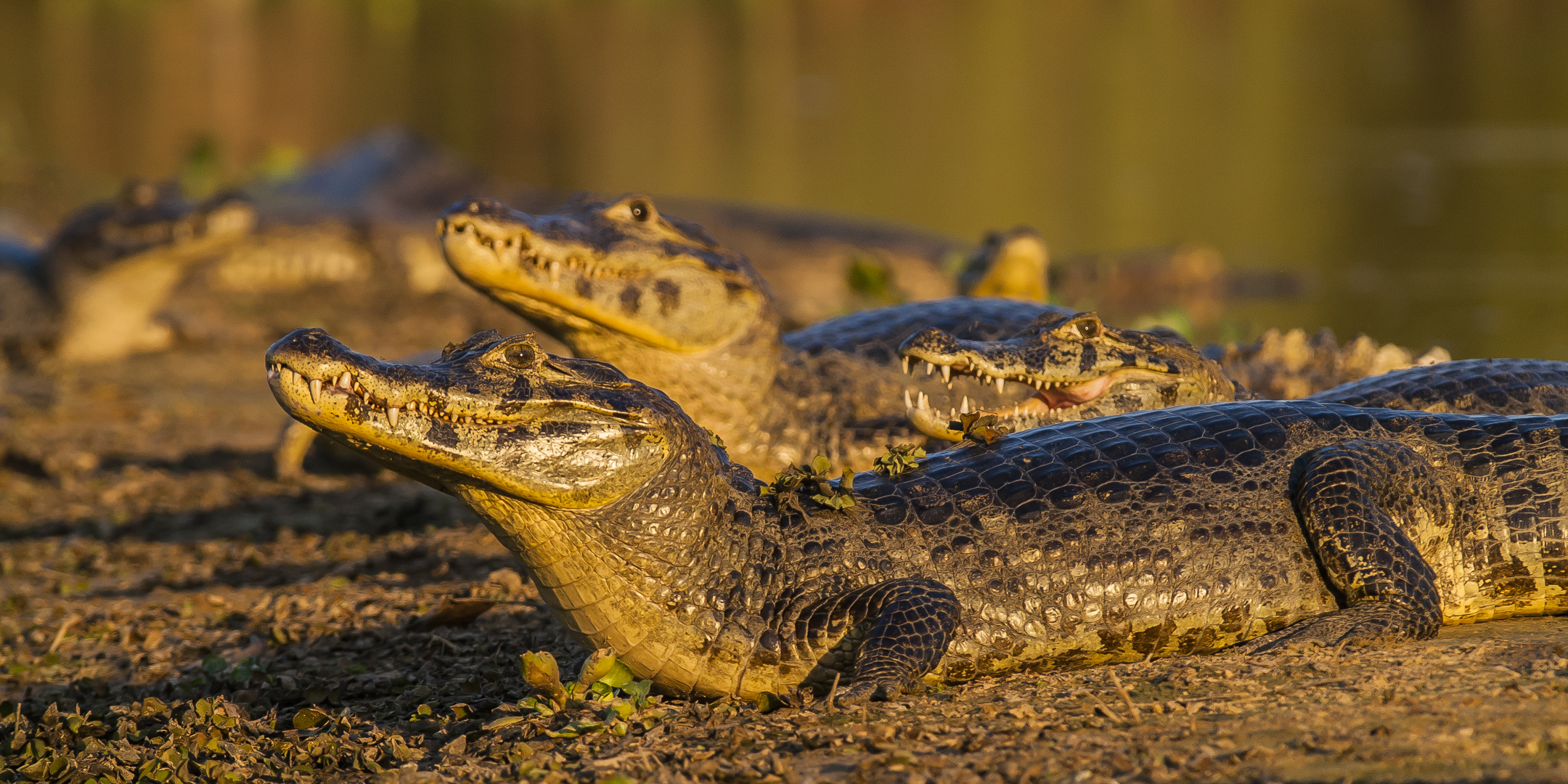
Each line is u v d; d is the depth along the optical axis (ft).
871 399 86.17
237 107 425.69
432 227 215.92
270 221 210.38
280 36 625.41
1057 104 453.99
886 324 90.99
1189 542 54.80
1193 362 73.15
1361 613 53.01
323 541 91.66
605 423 51.37
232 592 80.84
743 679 53.57
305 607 75.61
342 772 49.62
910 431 83.30
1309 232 245.04
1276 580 54.80
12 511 104.17
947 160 350.64
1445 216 255.09
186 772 49.06
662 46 638.53
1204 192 294.66
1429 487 56.49
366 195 254.47
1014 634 53.72
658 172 333.21
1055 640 53.98
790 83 514.68
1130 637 54.39
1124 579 54.24
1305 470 56.44
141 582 85.05
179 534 96.94
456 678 61.77
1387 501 55.42
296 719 55.72
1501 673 47.24
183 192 218.38
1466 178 296.10
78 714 56.34
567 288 76.74
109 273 155.63
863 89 498.28
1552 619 56.95
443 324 179.42
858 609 52.85
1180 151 354.33
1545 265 207.10
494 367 51.11
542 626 68.49
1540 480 57.06
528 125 412.36
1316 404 60.70
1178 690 48.85
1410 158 324.80
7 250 162.40
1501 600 56.95
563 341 82.38
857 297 183.11
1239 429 58.29
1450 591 56.80
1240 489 56.13
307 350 48.80
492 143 376.89
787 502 55.77
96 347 158.92
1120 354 71.31
